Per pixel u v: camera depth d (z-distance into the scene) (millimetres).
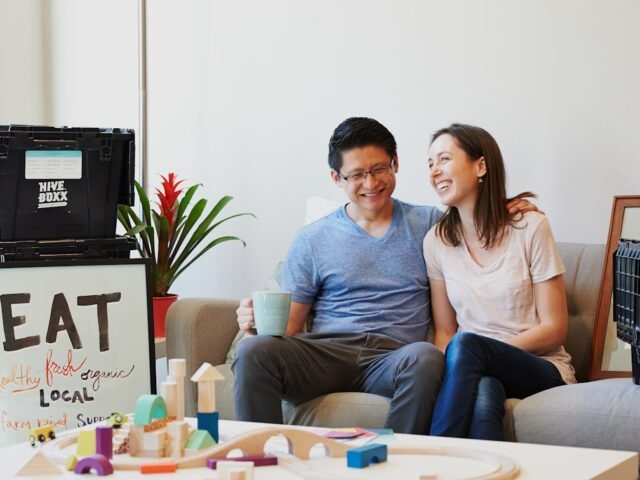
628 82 2777
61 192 2467
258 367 2152
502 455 1361
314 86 3246
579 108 2836
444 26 3029
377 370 2254
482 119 2973
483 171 2346
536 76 2893
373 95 3146
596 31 2814
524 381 2158
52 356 2264
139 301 2373
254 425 1621
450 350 2068
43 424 2230
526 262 2322
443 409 2002
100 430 1337
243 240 3385
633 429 1916
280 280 2809
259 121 3346
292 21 3277
